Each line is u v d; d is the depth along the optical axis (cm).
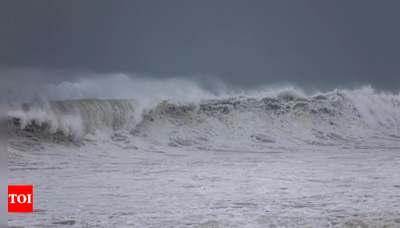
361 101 13862
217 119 12381
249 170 6756
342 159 8419
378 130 13425
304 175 6184
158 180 5741
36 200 4403
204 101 12444
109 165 7444
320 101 13500
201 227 3456
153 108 11694
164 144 10831
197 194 4753
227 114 12594
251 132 12181
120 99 11138
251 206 4159
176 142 11088
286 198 4538
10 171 6512
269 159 8525
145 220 3650
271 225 3509
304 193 4809
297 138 12231
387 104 14000
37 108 9344
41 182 5531
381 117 13750
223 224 3538
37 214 3816
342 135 12775
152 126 11431
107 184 5419
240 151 10312
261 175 6188
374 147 11169
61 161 7869
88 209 4022
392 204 4250
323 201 4384
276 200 4431
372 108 13850
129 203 4291
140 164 7631
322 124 13125
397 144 11762
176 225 3506
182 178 5919
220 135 11825
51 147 9038
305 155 9319
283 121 12900
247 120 12606
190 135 11538
